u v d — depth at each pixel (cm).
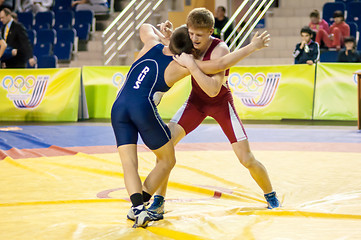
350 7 2259
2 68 1956
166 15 2519
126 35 2462
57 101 1844
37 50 2334
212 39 590
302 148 1139
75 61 2370
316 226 530
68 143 1280
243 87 1744
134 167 541
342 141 1248
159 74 557
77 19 2488
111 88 1867
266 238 489
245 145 638
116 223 562
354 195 684
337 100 1667
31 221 574
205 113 655
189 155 1053
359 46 2123
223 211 603
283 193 729
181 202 679
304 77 1694
